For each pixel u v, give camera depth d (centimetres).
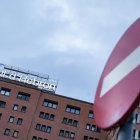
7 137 9050
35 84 10975
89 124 9631
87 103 9950
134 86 377
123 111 374
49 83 10969
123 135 368
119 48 448
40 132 9325
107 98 425
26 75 11119
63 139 9350
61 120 9612
